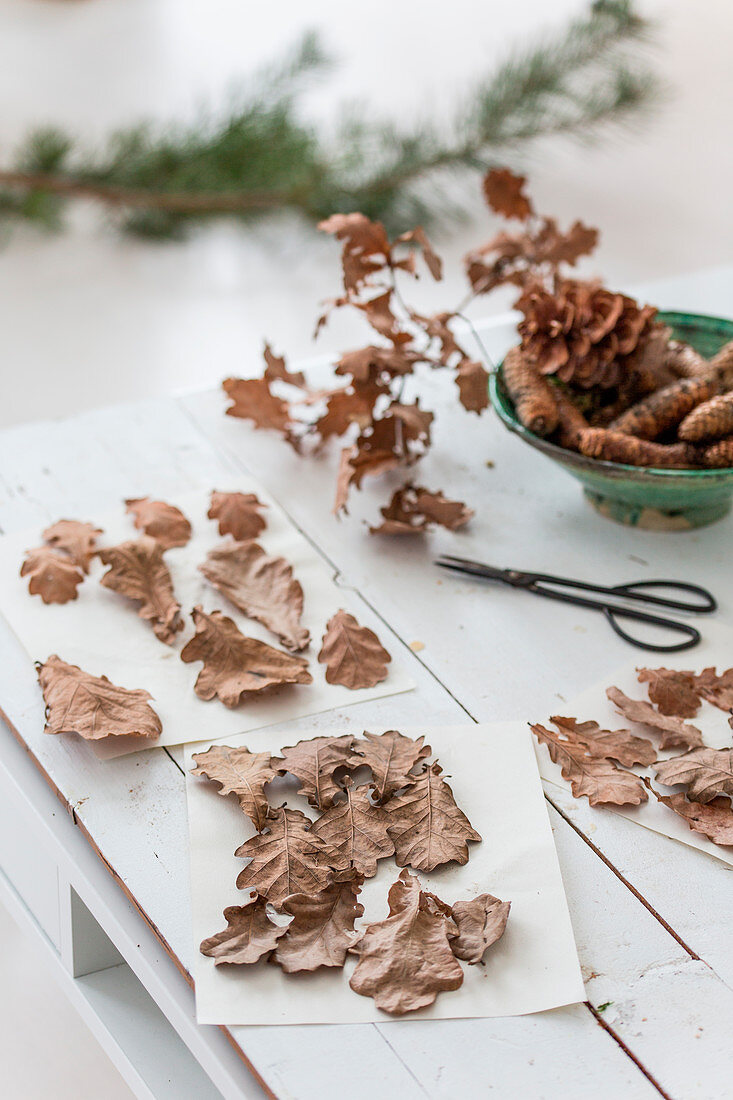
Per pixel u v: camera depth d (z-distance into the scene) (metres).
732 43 6.18
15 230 4.40
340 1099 1.52
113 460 2.05
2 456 2.05
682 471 1.84
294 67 4.35
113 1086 1.99
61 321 3.76
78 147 4.22
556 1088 1.53
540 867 1.64
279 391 2.15
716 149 4.97
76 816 1.68
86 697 1.74
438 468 2.04
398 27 6.45
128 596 1.85
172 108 5.16
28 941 2.14
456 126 4.25
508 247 2.13
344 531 1.96
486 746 1.73
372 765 1.69
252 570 1.88
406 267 2.00
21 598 1.87
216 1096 1.70
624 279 3.89
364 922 1.61
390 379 2.01
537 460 2.05
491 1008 1.56
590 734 1.73
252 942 1.59
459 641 1.83
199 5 6.69
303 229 4.27
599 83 4.30
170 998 1.60
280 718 1.75
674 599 1.87
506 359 1.97
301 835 1.65
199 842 1.66
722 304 2.29
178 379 3.43
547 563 1.92
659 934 1.61
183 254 4.26
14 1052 2.02
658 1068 1.54
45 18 6.39
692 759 1.70
